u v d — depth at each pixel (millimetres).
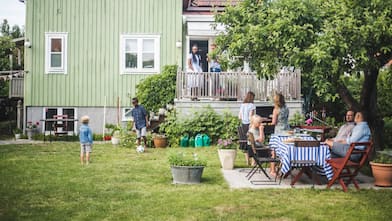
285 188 10336
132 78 22891
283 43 10320
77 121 22812
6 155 15617
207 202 8945
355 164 10242
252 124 11969
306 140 10547
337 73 10312
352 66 10500
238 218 7891
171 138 18469
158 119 19391
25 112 22766
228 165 12812
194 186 10508
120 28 22875
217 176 11789
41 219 7816
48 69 22766
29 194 9617
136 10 22875
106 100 22828
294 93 18859
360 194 9758
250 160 13641
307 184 10883
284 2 10766
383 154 12367
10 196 9430
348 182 10594
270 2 11859
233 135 18219
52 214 8109
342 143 11258
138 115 17484
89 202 8969
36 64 22734
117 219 7836
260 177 11703
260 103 18812
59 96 22797
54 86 22797
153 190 10047
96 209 8453
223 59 13008
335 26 10156
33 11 22703
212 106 18906
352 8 10281
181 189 10148
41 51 22750
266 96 18891
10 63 33906
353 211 8367
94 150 17000
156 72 22875
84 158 14867
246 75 18969
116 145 18703
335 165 10188
